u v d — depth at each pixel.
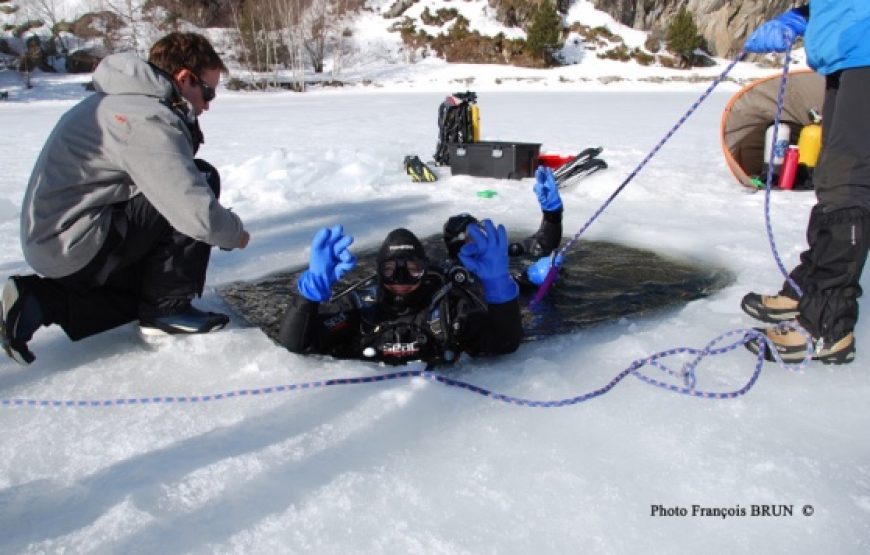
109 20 33.53
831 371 2.21
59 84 28.48
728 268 3.61
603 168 6.14
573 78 30.56
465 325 2.54
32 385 2.24
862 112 2.06
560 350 2.51
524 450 1.78
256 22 34.16
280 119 14.70
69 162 2.21
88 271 2.35
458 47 35.12
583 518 1.50
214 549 1.41
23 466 1.75
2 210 4.96
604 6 37.12
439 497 1.58
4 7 34.44
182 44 2.38
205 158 8.04
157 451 1.80
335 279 2.42
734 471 1.66
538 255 3.92
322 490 1.61
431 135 10.84
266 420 1.96
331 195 5.71
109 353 2.50
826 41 2.13
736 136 6.03
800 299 2.26
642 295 3.24
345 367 2.35
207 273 3.69
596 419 1.94
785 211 4.86
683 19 32.78
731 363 2.29
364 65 34.72
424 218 4.88
